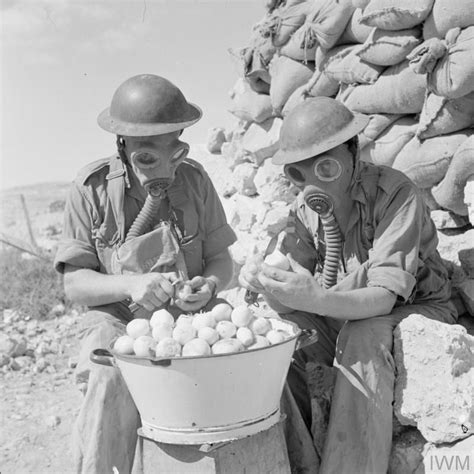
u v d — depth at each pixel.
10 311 6.68
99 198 3.33
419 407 3.01
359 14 4.35
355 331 3.08
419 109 4.07
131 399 3.06
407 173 4.00
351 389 3.03
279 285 2.93
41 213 11.05
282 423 3.06
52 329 6.11
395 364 3.08
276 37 4.99
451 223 4.00
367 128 4.24
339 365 3.07
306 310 2.99
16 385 4.81
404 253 3.13
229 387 2.67
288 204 4.85
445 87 3.58
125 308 3.39
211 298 3.34
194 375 2.63
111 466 2.99
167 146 3.05
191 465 2.78
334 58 4.49
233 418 2.74
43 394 4.64
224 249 3.54
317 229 3.36
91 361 3.05
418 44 3.94
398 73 4.04
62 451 3.87
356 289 3.07
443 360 2.97
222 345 2.73
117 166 3.34
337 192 3.13
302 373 3.42
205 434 2.73
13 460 3.78
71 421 4.19
